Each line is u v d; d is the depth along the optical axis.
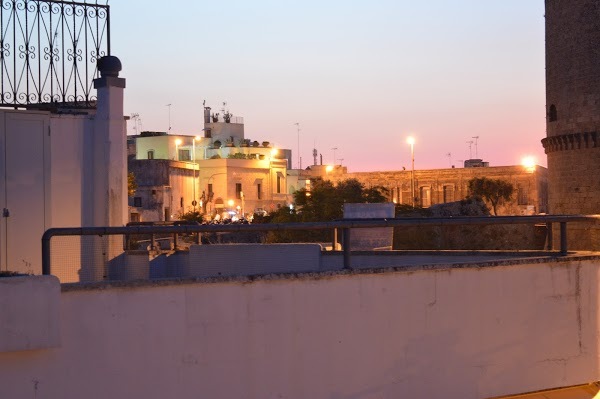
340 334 7.11
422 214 53.91
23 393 5.86
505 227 36.91
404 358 7.41
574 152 53.44
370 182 99.94
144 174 78.94
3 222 12.51
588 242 51.50
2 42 12.71
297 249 11.16
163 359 6.39
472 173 93.94
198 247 11.98
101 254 11.80
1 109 12.59
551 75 55.25
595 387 8.38
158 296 6.38
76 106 13.46
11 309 5.67
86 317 6.11
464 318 7.70
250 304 6.74
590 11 51.91
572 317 8.31
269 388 6.81
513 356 7.95
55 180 13.02
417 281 7.48
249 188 94.75
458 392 7.66
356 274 7.19
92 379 6.12
